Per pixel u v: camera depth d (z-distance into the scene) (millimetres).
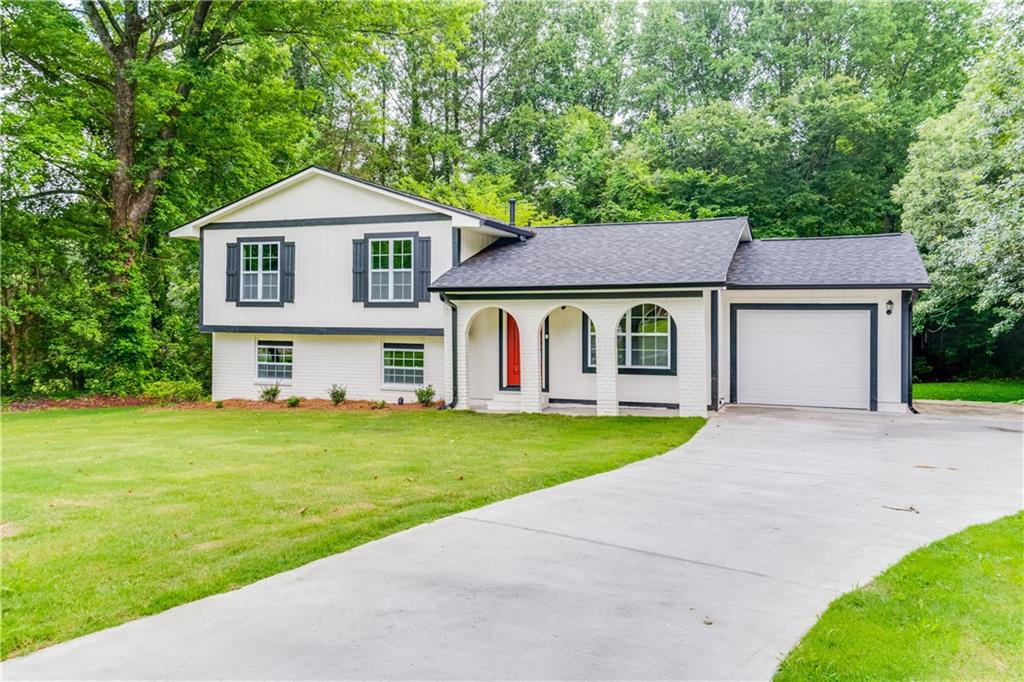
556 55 37750
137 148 21297
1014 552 5410
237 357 18578
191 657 3746
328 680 3498
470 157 35812
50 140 17750
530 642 3920
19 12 18375
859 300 14695
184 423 13891
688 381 13664
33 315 20219
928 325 25438
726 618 4238
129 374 19906
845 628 4059
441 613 4320
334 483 7953
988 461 9242
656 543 5699
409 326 16328
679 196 30062
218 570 5078
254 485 7875
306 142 30219
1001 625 4109
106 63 21250
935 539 5785
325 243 17156
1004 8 16609
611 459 9359
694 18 37281
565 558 5336
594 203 31859
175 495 7406
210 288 18438
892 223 29516
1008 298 19625
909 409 14414
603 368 14094
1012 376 25625
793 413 14195
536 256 16062
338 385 17484
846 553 5441
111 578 4938
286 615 4297
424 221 16172
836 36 33812
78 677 3523
